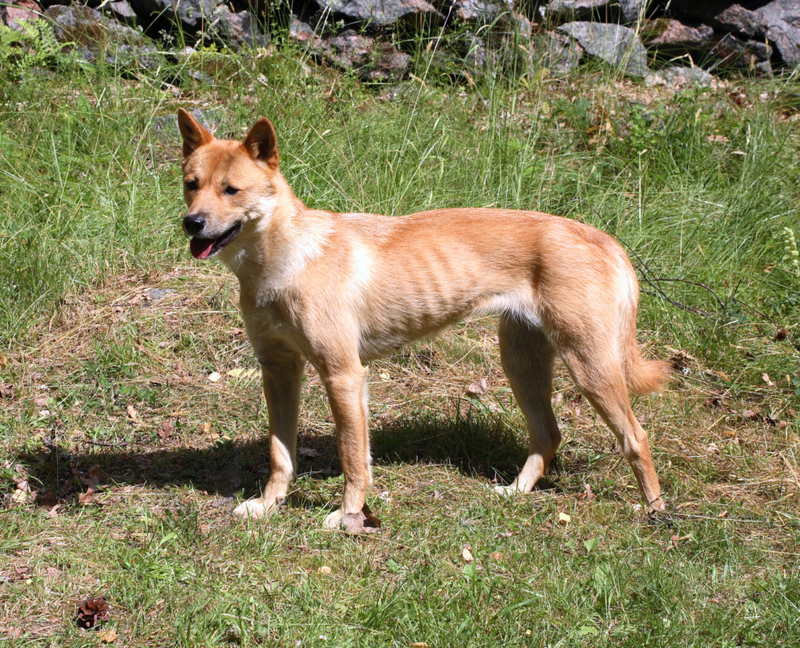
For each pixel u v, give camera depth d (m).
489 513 3.79
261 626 2.94
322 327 3.52
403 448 4.37
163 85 7.64
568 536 3.62
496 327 5.64
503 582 3.26
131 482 3.94
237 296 5.61
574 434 4.55
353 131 6.94
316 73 7.92
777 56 9.02
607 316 3.65
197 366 5.00
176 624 2.92
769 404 4.80
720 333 5.32
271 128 3.42
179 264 5.91
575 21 8.73
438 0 8.37
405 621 2.98
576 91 8.05
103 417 4.46
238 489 3.98
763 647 2.91
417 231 3.78
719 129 7.63
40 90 7.01
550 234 3.69
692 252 6.15
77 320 5.22
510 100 7.68
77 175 6.43
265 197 3.44
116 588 3.11
